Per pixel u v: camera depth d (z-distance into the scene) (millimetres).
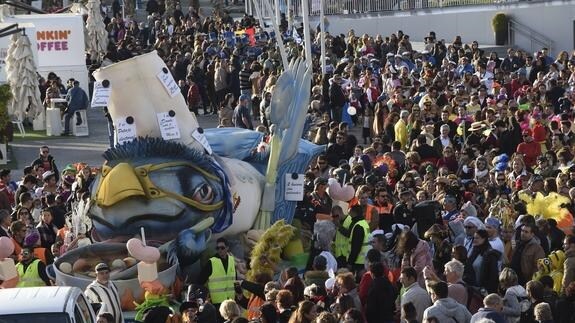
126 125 50656
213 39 119500
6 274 46688
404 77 93188
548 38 121938
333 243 51719
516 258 48406
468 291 43375
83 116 92500
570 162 64938
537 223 50281
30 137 92312
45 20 104125
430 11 131500
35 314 36062
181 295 48812
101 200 48781
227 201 51125
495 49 123000
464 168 66188
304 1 86812
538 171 64562
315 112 83562
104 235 49406
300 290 42812
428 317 38469
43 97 97000
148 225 48969
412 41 133250
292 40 111312
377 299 43406
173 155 50156
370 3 137125
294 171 55312
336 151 69062
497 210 53688
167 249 48625
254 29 120375
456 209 54656
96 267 43938
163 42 118750
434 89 87312
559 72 96000
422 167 64688
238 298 46562
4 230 51688
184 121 51281
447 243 48469
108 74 50344
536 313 39312
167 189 49250
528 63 101938
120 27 132125
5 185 61500
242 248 52875
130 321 46688
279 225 51438
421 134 70188
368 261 44688
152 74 50688
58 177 67500
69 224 53344
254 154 55594
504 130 72750
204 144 51625
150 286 46781
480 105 85312
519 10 123938
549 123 76438
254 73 97000
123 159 49969
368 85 91750
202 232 49906
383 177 63000
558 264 47500
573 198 54688
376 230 50469
